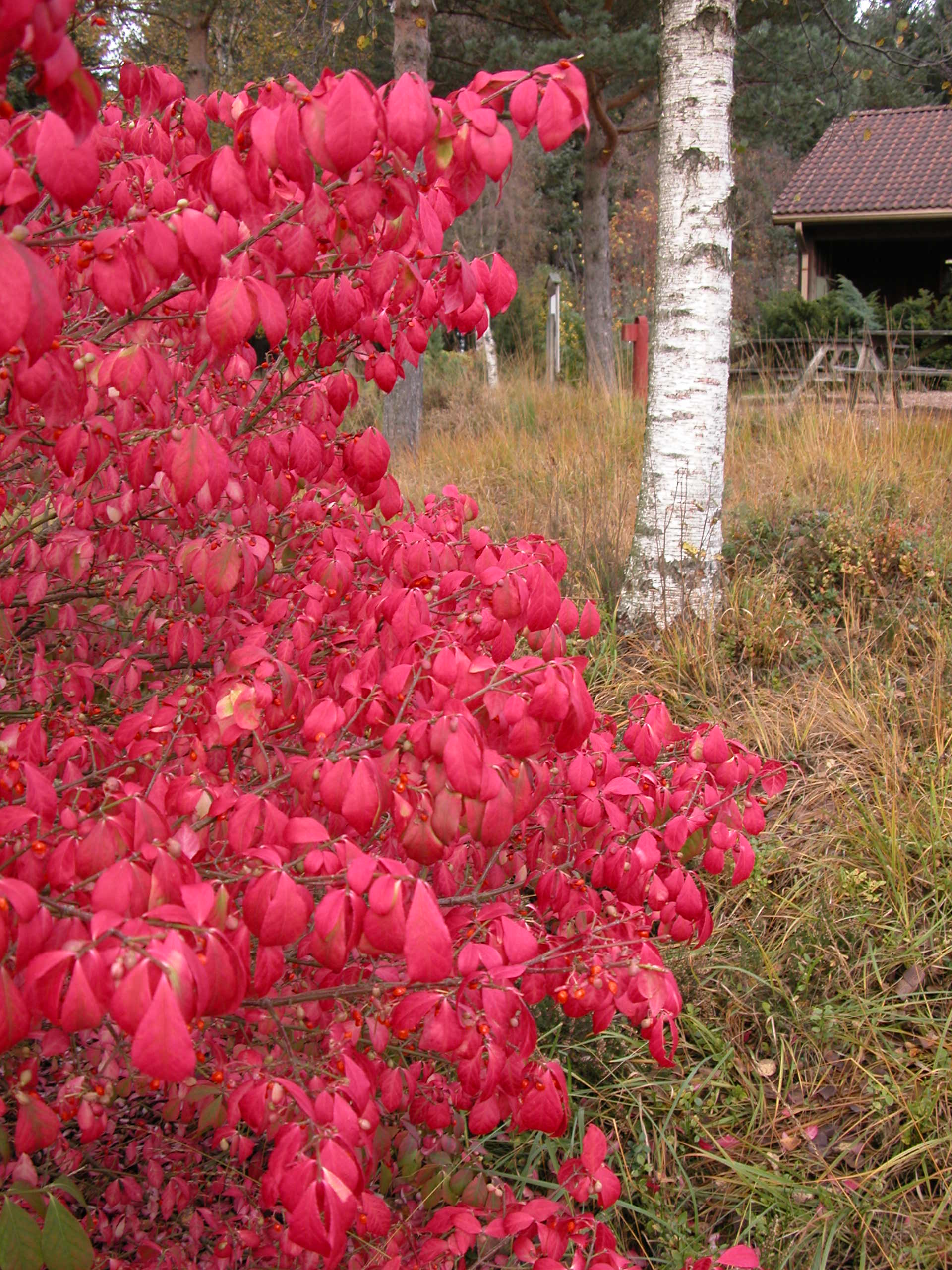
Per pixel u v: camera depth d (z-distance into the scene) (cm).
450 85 1320
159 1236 198
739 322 1789
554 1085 148
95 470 163
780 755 380
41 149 99
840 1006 280
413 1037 206
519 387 1018
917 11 812
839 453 633
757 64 1210
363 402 903
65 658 233
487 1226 164
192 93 1166
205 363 207
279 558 221
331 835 164
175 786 149
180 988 98
